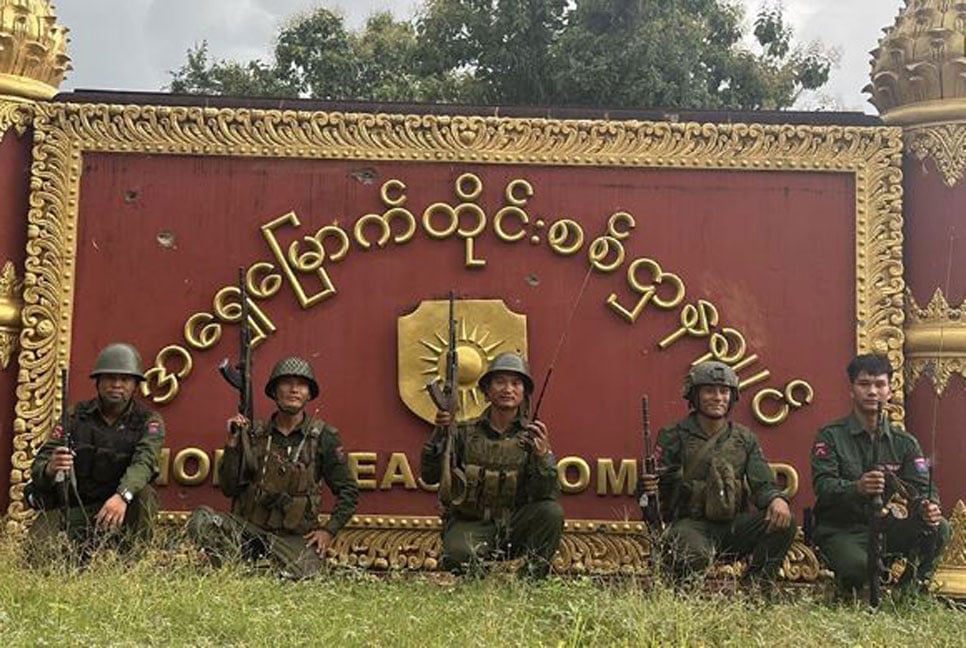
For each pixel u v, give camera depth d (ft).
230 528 28.07
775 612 24.07
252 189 33.22
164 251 32.94
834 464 27.99
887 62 33.91
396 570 31.55
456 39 66.49
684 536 27.35
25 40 32.71
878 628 23.50
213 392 32.55
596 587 27.30
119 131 33.17
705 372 28.25
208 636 21.06
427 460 28.27
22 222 32.81
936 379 32.45
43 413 32.09
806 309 33.09
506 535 28.04
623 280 33.19
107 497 28.66
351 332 32.86
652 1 62.59
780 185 33.53
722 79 71.10
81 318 32.63
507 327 32.81
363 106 33.63
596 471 32.45
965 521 31.73
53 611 21.95
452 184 33.40
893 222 33.06
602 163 33.40
